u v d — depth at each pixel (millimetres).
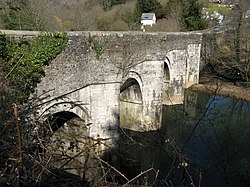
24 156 3953
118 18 47844
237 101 27688
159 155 16750
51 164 4258
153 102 22812
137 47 19469
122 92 23984
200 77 38750
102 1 51812
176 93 29828
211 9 53656
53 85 13492
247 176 13406
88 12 48312
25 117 5426
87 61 15578
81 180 4301
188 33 33094
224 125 17938
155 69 22031
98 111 16781
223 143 15766
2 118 4824
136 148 19406
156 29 45719
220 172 13820
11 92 8812
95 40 15695
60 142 4668
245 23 36438
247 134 17984
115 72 17047
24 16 23703
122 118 24406
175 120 21438
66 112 15281
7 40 11078
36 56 12281
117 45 16953
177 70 29578
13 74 11094
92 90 16266
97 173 4516
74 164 9344
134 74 20953
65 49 13969
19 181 3721
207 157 14859
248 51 35312
